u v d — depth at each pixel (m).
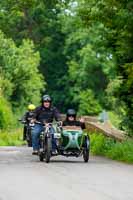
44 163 33.31
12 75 100.56
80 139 34.84
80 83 150.12
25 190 21.94
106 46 44.34
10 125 84.25
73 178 25.78
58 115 35.62
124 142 40.16
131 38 41.75
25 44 108.12
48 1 55.91
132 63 40.81
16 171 28.67
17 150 44.34
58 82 159.25
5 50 100.38
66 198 20.06
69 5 55.81
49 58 161.75
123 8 40.84
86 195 20.73
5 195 20.73
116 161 35.50
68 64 152.38
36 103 104.69
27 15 160.12
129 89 44.16
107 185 23.58
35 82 105.06
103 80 148.50
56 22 161.38
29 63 102.75
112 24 41.66
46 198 20.06
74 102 151.12
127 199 20.08
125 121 46.66
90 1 42.81
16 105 101.69
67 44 156.00
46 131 34.06
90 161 35.31
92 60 146.25
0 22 85.25
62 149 34.75
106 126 52.78
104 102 145.88
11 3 58.44
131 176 26.89
